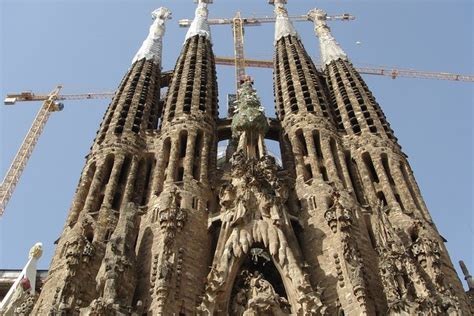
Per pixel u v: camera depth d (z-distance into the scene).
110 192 49.78
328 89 70.25
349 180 52.75
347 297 39.97
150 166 56.03
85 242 43.16
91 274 42.12
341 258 42.88
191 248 44.22
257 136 53.25
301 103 62.50
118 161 53.38
